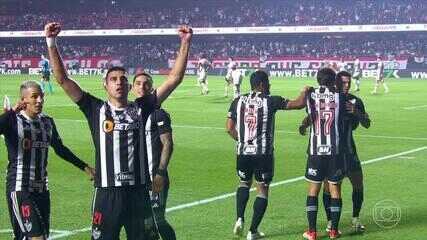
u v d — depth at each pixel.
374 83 52.78
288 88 43.88
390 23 67.56
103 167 5.98
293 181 12.93
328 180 8.79
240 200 8.88
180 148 17.66
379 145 18.22
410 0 69.19
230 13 75.50
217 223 9.62
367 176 13.36
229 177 13.40
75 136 20.16
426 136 20.19
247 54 71.00
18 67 72.06
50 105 31.41
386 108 30.05
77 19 78.00
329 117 8.67
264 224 9.55
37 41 78.94
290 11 73.31
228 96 37.81
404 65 62.50
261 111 8.69
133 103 6.12
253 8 75.12
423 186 12.28
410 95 38.72
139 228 6.09
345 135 8.95
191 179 13.16
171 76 6.22
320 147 8.66
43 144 7.06
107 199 5.99
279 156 16.25
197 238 8.77
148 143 7.29
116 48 76.50
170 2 79.62
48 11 82.00
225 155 16.44
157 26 75.25
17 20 78.88
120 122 5.97
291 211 10.37
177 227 9.37
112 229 6.02
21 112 7.05
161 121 7.27
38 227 6.84
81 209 10.48
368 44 68.69
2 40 79.31
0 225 9.46
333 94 8.75
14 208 6.91
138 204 6.08
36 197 7.02
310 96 8.80
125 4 80.56
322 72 8.88
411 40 68.56
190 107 30.53
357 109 8.91
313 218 8.70
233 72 35.31
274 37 73.75
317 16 71.19
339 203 8.77
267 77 8.92
